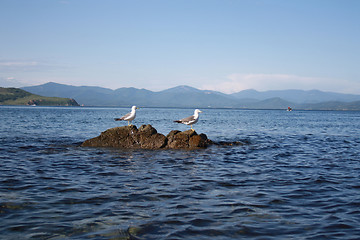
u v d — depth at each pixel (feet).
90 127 118.42
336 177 36.76
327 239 19.22
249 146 67.56
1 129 102.42
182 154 55.36
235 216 23.02
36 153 53.83
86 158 49.73
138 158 50.52
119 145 63.82
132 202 26.22
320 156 54.19
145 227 20.81
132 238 19.15
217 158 51.16
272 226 21.22
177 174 38.11
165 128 119.75
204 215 23.15
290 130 123.24
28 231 20.01
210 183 33.37
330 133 110.63
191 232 20.08
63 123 139.95
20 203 25.63
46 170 39.55
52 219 22.13
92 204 25.61
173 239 19.02
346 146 70.18
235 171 40.27
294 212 24.03
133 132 64.64
